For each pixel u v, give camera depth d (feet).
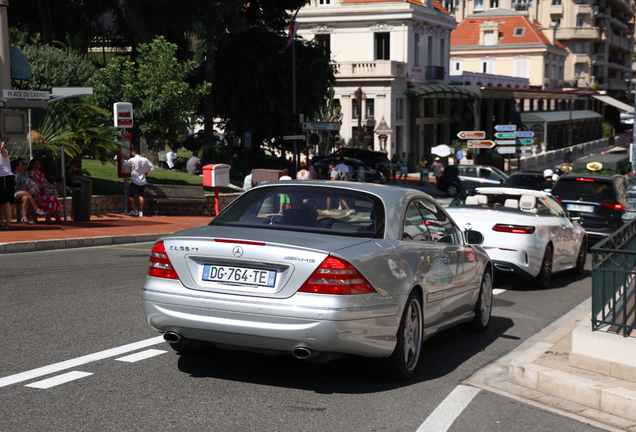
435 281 19.70
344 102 164.96
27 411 14.90
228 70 120.78
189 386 17.10
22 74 64.03
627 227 24.12
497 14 267.39
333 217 18.19
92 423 14.33
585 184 55.01
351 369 19.24
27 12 113.39
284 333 15.74
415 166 173.68
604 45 333.21
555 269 38.34
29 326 22.40
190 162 97.86
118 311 25.08
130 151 63.31
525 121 221.46
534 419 15.74
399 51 168.86
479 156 168.14
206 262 16.69
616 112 354.95
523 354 19.81
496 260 35.04
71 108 59.88
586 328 18.70
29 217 51.37
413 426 14.93
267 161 134.51
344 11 170.91
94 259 38.32
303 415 15.33
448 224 22.36
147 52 82.64
